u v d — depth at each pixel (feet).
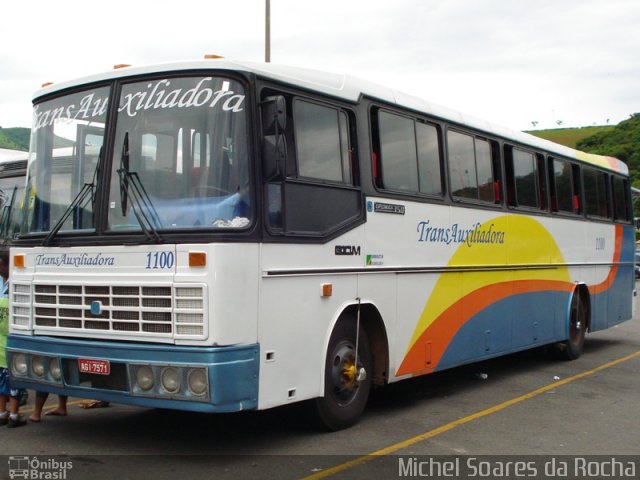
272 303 19.66
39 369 20.93
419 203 26.76
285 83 20.95
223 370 18.07
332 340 22.53
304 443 21.54
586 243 42.39
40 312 21.11
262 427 23.50
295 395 20.52
